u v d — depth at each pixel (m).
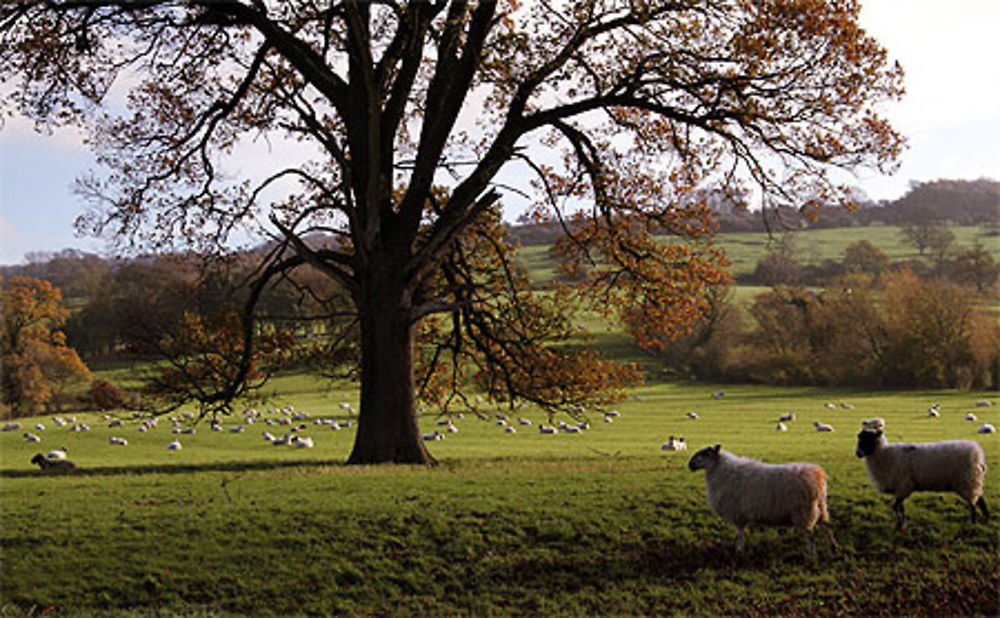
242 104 25.86
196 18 22.78
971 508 13.45
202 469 24.17
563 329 27.39
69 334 76.19
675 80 22.92
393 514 15.05
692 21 22.03
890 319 89.38
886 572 12.38
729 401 73.62
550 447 42.22
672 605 11.91
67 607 12.48
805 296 99.94
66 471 24.55
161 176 24.64
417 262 23.67
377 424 23.38
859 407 66.31
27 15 21.48
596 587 12.55
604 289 26.88
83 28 22.02
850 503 14.60
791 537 13.48
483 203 23.33
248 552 13.82
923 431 47.53
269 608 12.41
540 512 15.02
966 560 12.52
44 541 14.41
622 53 23.48
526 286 27.94
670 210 25.38
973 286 127.56
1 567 13.55
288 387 86.12
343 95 24.09
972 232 192.25
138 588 12.95
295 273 30.75
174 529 14.73
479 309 26.98
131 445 44.81
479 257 28.27
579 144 24.81
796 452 28.73
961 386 84.31
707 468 13.34
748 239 184.88
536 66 23.73
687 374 97.94
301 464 24.89
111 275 64.44
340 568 13.30
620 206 24.92
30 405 71.06
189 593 12.84
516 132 23.86
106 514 15.70
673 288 25.50
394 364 23.52
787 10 20.98
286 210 26.88
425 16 23.20
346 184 22.27
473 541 13.95
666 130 25.55
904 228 177.38
